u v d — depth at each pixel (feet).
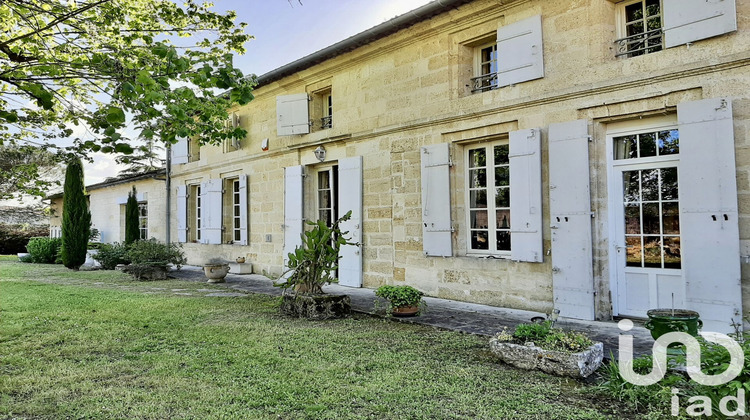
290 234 31.22
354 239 26.81
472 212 22.58
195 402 10.06
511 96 20.21
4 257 60.59
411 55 24.26
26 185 17.69
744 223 14.35
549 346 12.00
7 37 14.07
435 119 22.84
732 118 14.46
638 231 17.25
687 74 15.43
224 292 26.25
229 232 38.42
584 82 17.93
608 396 10.25
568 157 18.01
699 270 14.90
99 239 57.06
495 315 18.78
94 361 13.11
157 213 46.80
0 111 12.76
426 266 23.32
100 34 13.52
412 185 24.03
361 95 26.91
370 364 12.62
